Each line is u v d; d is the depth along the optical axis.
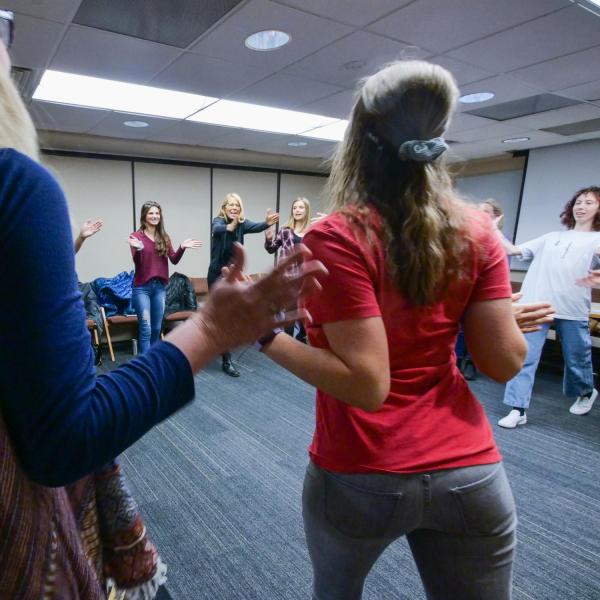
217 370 3.91
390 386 0.71
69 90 3.27
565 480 2.20
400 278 0.67
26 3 2.03
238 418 2.90
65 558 0.44
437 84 0.65
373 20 2.22
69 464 0.36
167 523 1.83
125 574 0.67
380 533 0.73
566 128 4.41
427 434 0.71
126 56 2.65
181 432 2.68
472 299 0.74
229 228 3.64
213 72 2.92
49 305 0.35
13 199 0.35
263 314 0.44
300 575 1.57
